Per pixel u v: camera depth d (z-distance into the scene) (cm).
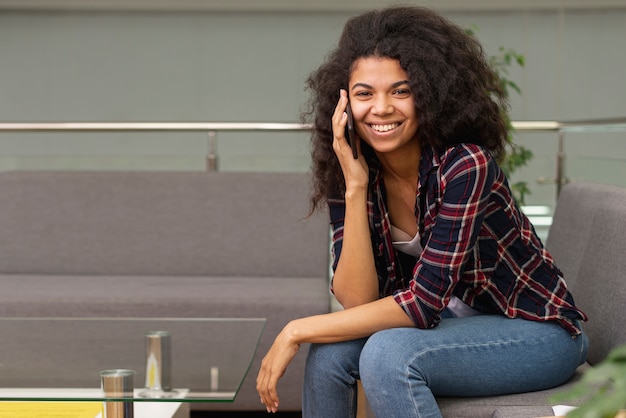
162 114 838
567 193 234
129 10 833
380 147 165
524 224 171
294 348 166
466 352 156
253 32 834
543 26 823
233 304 262
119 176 321
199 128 355
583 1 813
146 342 183
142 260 316
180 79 838
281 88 835
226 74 837
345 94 170
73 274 317
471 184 157
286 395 263
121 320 223
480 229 162
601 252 193
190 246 316
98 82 837
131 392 155
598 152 350
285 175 320
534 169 353
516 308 167
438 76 160
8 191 320
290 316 262
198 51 836
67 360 180
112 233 318
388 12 167
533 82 828
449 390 159
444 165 161
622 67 823
